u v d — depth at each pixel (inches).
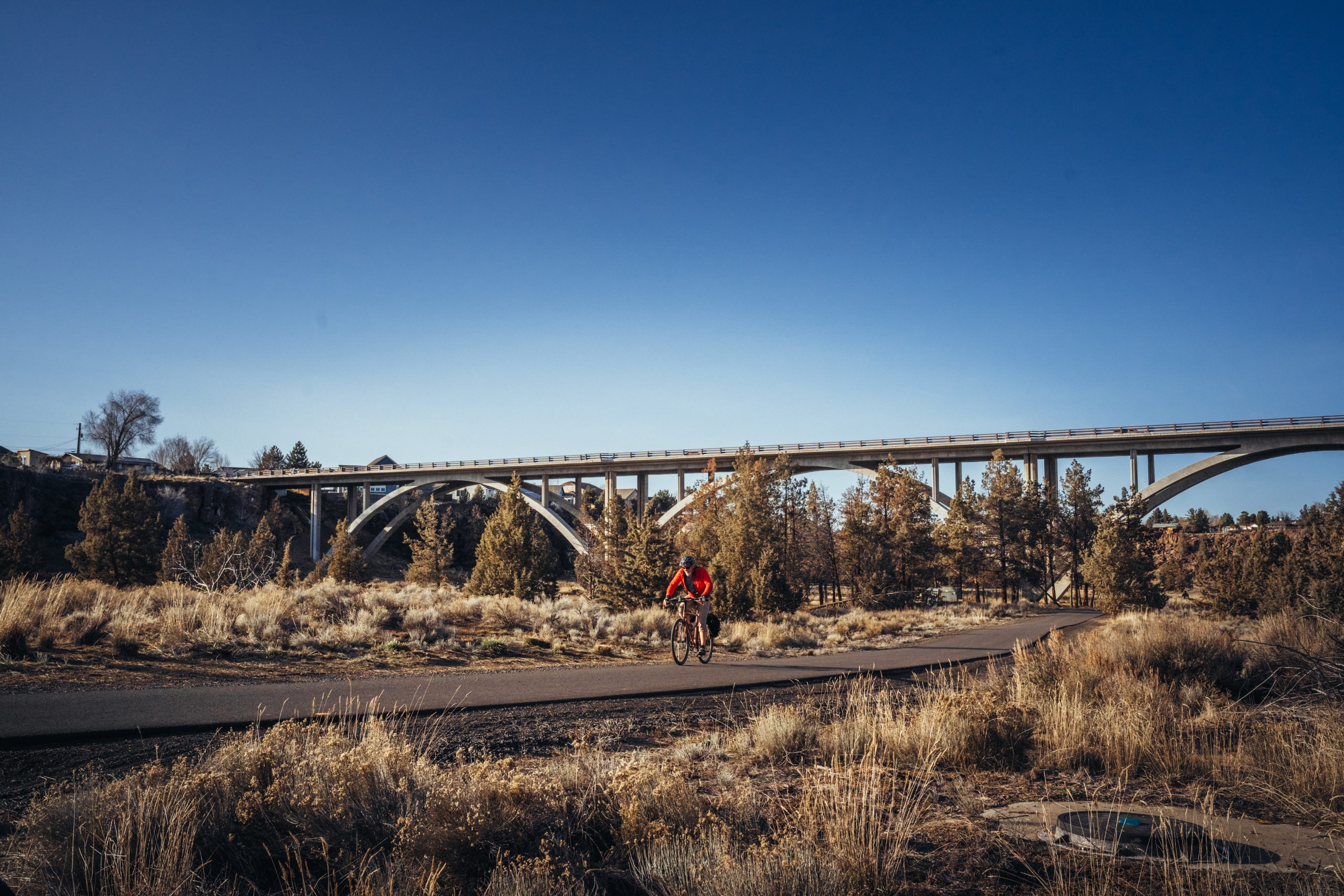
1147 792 224.5
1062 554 2492.6
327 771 176.2
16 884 136.0
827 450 2908.5
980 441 2706.7
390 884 131.3
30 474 2913.4
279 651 489.7
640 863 156.2
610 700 399.9
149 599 633.0
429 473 3693.4
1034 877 155.3
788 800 209.2
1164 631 478.6
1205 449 2518.5
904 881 152.3
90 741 252.2
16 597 481.4
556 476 3476.9
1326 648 443.8
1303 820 194.5
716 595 1226.0
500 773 183.0
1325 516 2401.6
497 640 623.5
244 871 148.3
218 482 3757.4
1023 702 345.7
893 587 2114.9
